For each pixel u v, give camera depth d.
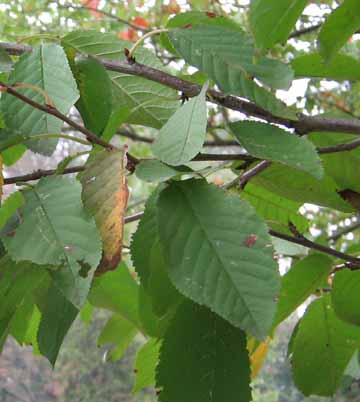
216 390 0.46
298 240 0.63
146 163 0.44
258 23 0.64
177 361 0.47
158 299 0.49
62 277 0.41
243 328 0.40
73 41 0.62
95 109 0.57
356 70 0.70
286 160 0.45
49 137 0.48
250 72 0.53
